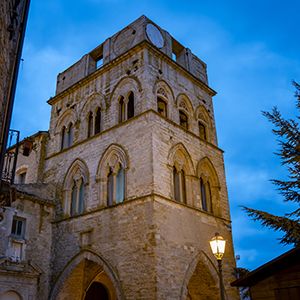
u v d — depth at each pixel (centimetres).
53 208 2981
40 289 2611
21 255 2589
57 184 3095
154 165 2461
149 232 2252
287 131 2553
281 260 1286
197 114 3294
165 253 2239
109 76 3188
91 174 2845
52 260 2755
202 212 2733
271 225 2309
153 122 2619
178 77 3234
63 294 2609
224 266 2714
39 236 2775
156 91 2877
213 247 1712
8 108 1372
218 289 2558
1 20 1006
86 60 3572
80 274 2694
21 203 2741
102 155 2819
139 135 2634
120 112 2961
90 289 2938
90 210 2705
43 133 3488
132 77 2934
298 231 2198
